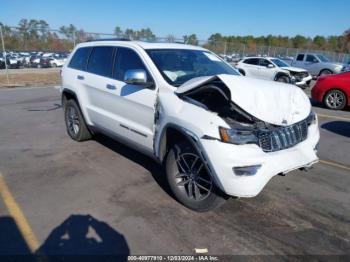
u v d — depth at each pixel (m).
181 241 2.97
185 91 3.43
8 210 3.46
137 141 4.19
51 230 3.11
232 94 3.09
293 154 3.19
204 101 3.46
